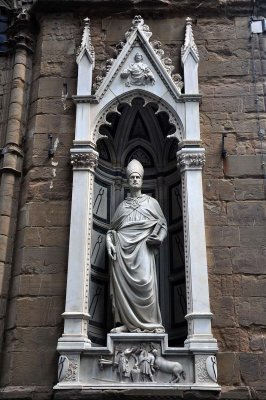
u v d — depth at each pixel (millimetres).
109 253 9367
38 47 11281
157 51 10734
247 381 8484
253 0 11195
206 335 8578
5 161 10227
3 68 11430
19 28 11453
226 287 9094
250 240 9406
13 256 9648
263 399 8352
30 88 11062
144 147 11203
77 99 10312
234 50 10914
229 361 8609
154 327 8820
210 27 11141
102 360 8469
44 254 9375
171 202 10695
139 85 10445
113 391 8180
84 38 10836
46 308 9016
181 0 11273
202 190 9672
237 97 10500
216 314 8898
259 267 9219
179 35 11086
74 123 10359
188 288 9016
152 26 11188
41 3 11297
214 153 10047
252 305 8977
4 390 8492
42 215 9664
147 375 8391
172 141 10844
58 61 10945
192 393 8141
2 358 8938
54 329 8883
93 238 10055
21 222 9758
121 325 9016
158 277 10188
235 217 9578
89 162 9859
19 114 10672
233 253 9320
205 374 8336
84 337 8633
